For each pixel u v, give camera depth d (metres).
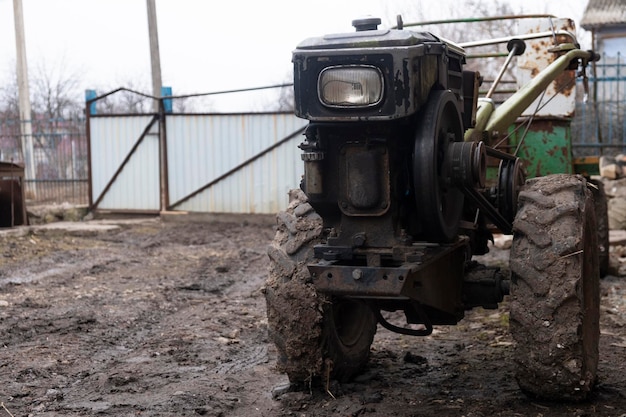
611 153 14.74
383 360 5.61
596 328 4.57
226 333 6.62
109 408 4.60
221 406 4.61
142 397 4.85
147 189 16.33
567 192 4.32
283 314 4.49
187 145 16.05
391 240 4.03
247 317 7.28
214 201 15.98
